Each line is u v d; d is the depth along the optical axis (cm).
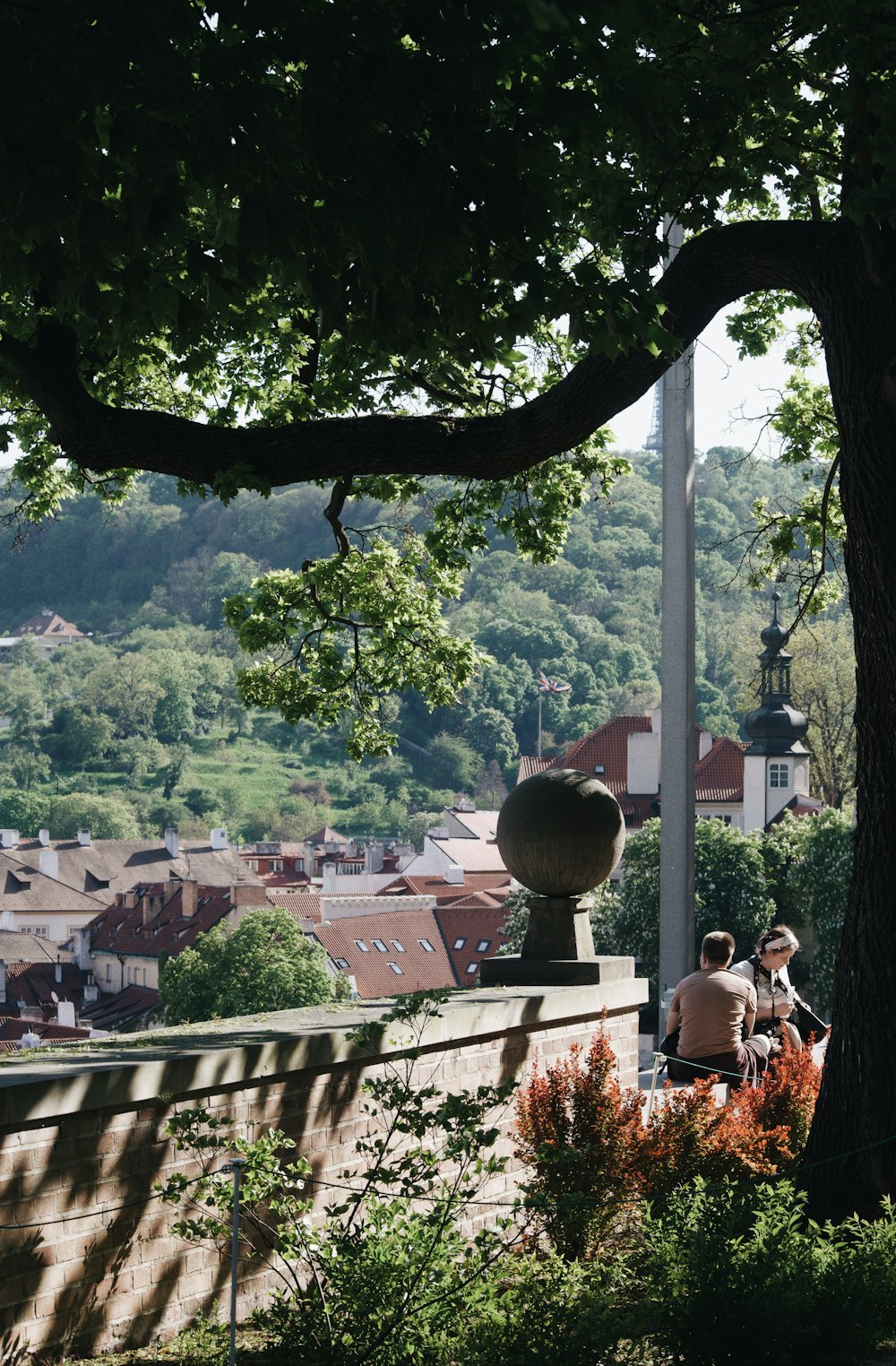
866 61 695
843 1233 691
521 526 1350
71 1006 11069
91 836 17888
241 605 1533
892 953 729
